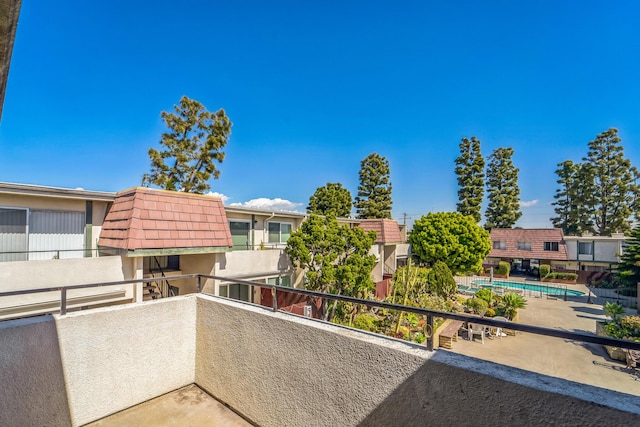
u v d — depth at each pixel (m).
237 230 12.60
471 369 1.78
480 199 34.31
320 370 2.56
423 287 15.15
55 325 2.93
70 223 8.07
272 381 2.96
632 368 7.57
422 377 1.96
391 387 2.11
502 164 37.56
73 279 6.56
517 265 32.31
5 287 5.80
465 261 20.73
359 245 11.62
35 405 2.78
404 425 2.04
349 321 10.70
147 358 3.54
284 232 14.59
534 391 1.56
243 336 3.28
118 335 3.33
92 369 3.15
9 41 1.84
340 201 37.06
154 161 16.52
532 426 1.56
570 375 7.34
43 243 7.60
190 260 9.68
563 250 28.50
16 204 7.22
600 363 8.08
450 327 10.88
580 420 1.44
